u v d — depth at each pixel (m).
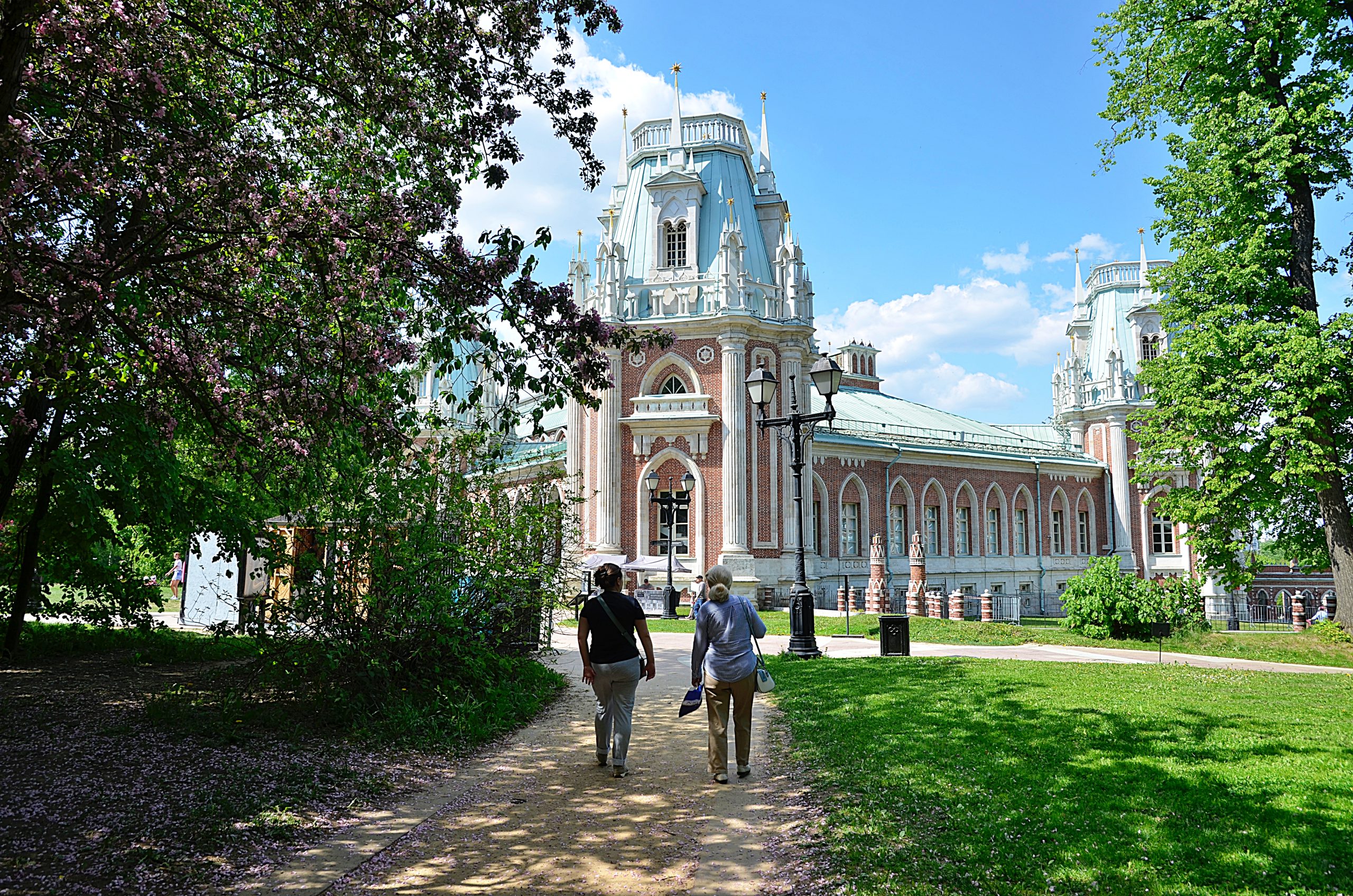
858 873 5.13
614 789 7.32
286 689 10.16
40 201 8.64
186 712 8.93
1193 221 23.27
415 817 6.54
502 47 8.80
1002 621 34.62
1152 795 6.27
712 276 37.34
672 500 30.06
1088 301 64.00
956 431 56.22
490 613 11.29
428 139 9.06
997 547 55.47
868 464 47.72
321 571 9.72
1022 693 10.78
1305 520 24.33
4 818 5.78
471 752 8.70
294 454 10.33
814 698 11.50
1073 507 59.62
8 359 8.95
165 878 5.10
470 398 9.09
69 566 13.66
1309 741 7.87
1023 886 4.77
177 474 12.05
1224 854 5.08
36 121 8.66
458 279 8.45
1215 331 22.11
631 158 41.88
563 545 12.69
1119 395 59.53
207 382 10.24
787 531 36.69
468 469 12.23
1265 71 21.92
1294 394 21.12
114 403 10.97
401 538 10.22
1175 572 57.50
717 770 7.52
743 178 41.00
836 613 32.50
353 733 8.75
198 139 8.52
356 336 9.67
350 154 10.40
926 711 9.83
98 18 8.10
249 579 16.39
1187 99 23.19
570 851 5.80
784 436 37.06
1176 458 24.62
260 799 6.55
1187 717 9.02
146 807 6.18
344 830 6.21
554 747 8.95
